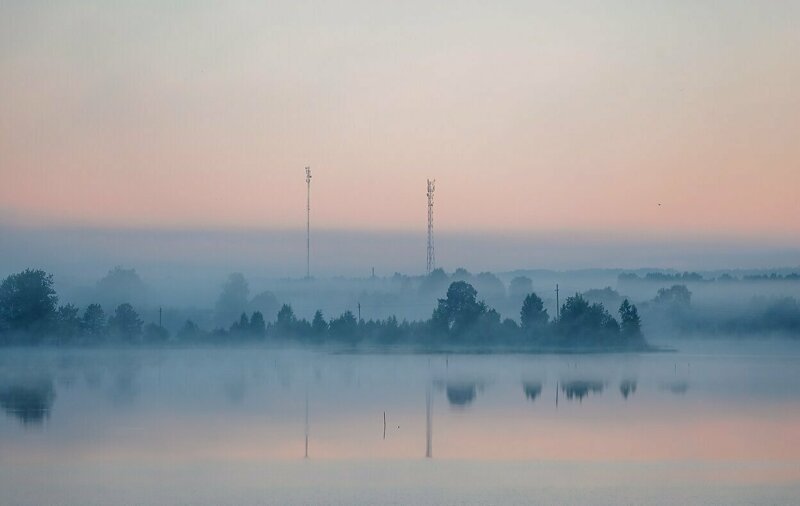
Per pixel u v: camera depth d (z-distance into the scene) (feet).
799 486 371.56
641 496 352.90
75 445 474.08
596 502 342.23
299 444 480.23
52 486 369.91
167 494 354.95
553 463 423.64
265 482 375.86
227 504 336.70
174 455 444.96
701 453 455.22
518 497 349.82
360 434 518.78
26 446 471.21
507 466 415.85
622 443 487.61
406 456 442.91
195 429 536.83
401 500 343.26
